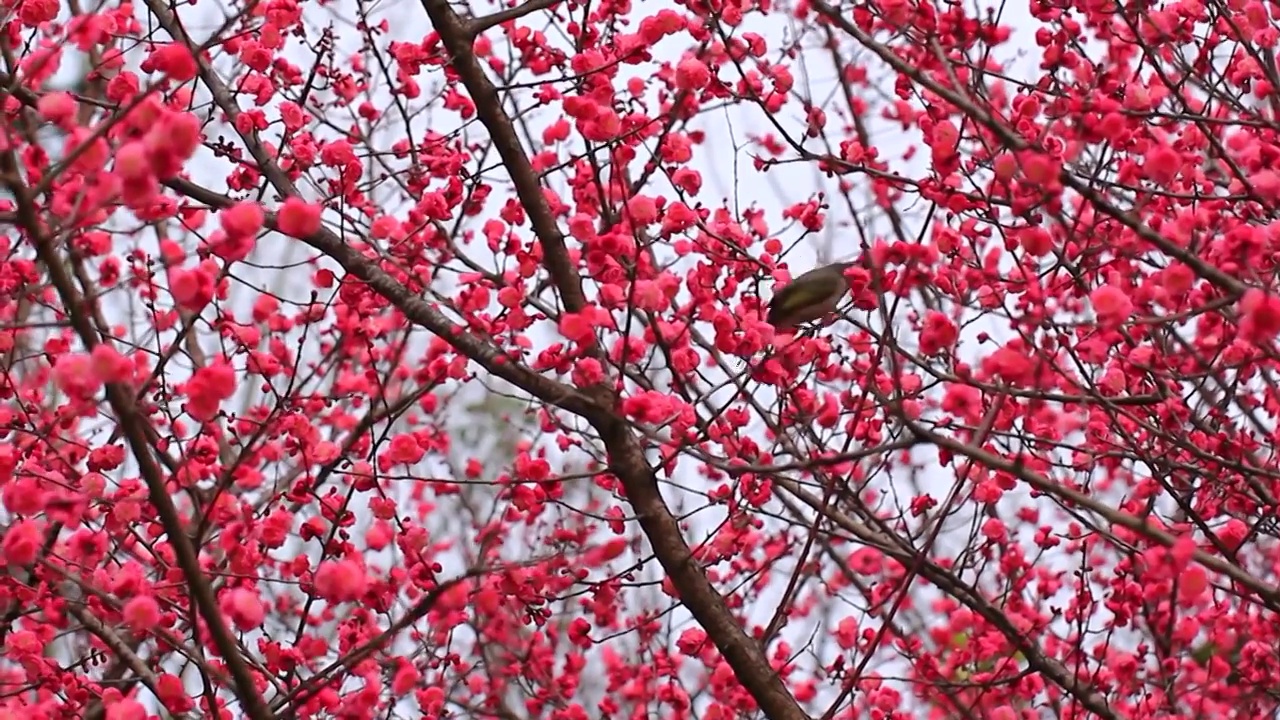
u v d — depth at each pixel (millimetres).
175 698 6113
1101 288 5965
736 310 7809
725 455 7887
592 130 6812
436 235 7875
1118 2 7246
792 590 7477
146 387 5430
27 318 8938
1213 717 8406
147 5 7738
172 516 5320
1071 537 8086
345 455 7566
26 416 7297
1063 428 7051
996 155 7766
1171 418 7871
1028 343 6008
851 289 7188
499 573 7406
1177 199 7828
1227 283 6035
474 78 7656
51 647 9508
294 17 7785
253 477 6812
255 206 4820
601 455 8336
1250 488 7887
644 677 9844
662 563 7359
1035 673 8375
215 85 7973
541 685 9242
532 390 7262
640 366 7992
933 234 7504
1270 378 7184
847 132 8992
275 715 5816
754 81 8320
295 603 9742
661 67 8422
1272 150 7129
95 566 7199
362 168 7754
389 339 9781
